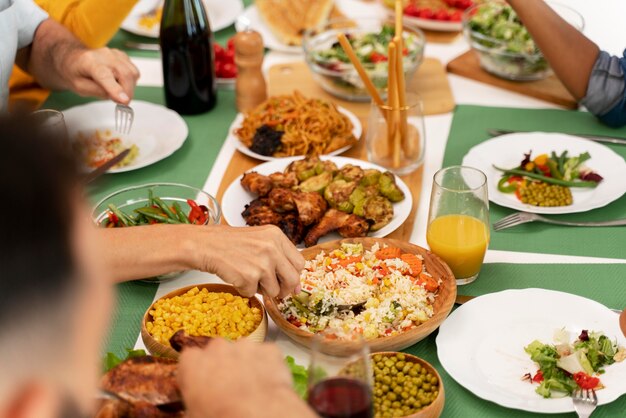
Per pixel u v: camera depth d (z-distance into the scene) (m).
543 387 1.38
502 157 2.18
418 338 1.49
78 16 2.60
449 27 2.99
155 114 2.42
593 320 1.55
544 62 2.53
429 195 2.07
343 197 1.90
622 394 1.37
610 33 3.16
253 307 1.58
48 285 0.55
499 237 1.89
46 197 0.55
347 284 1.63
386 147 2.13
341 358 1.02
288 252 1.53
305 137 2.23
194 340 1.23
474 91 2.61
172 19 2.38
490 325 1.55
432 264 1.67
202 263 1.51
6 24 2.25
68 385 0.58
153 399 1.13
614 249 1.83
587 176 2.07
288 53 2.93
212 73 2.50
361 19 2.84
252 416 0.90
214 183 2.14
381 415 1.30
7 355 0.55
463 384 1.39
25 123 0.56
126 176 2.18
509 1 2.41
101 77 2.22
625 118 2.35
